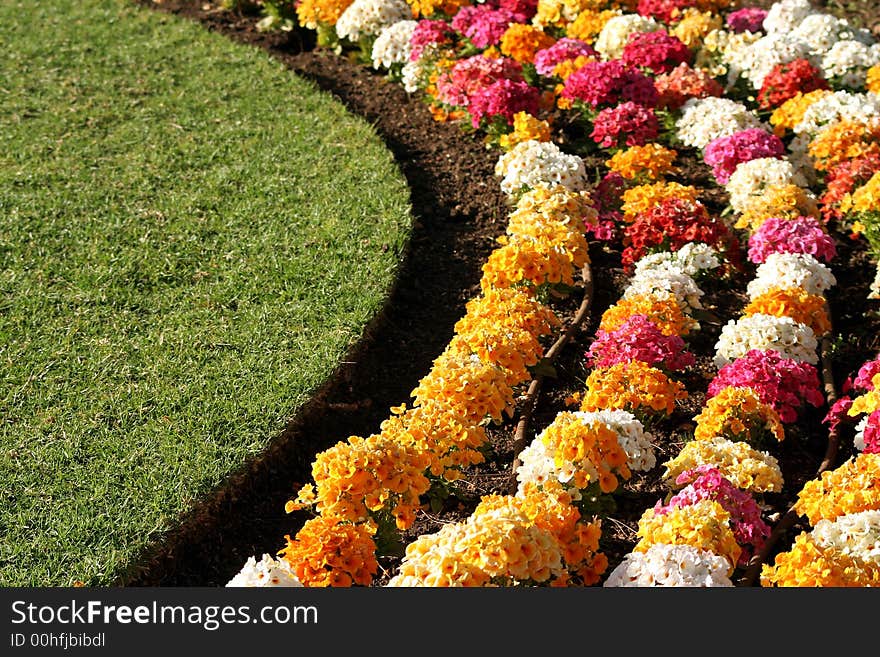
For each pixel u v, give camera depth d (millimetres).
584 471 4410
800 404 5168
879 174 6527
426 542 3807
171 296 6188
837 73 8297
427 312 6402
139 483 4719
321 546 3982
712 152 7355
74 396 5316
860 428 4906
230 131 8195
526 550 3744
